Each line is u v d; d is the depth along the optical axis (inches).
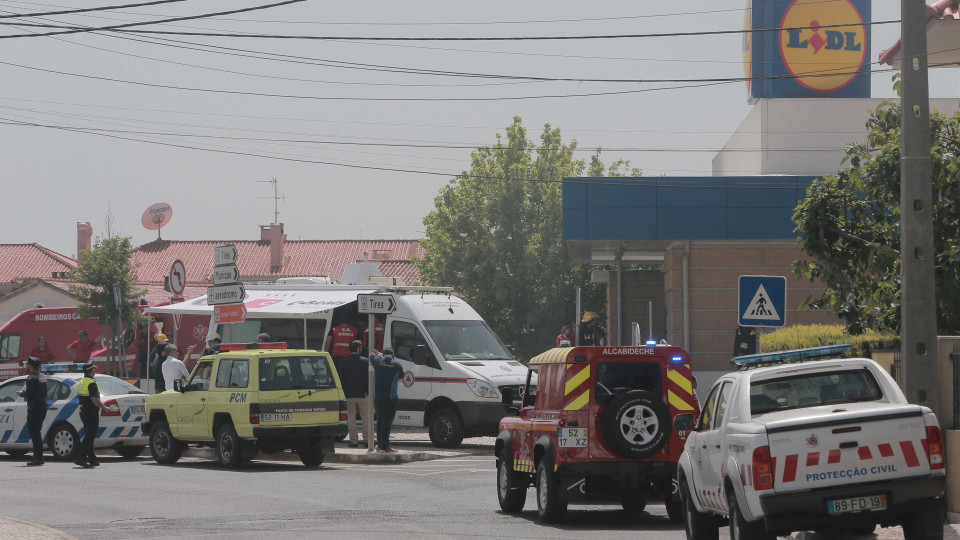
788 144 2447.1
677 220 2188.7
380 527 919.7
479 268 4207.7
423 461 1572.3
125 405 1625.2
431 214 4441.4
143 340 2373.3
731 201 2180.1
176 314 2218.3
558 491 944.3
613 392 950.4
